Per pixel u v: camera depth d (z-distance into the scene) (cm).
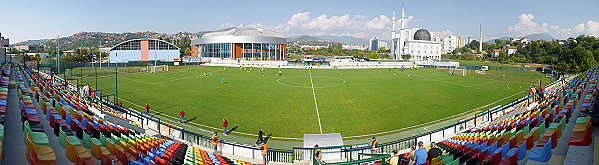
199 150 2070
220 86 5966
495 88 6069
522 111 3084
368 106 4166
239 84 6309
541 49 17625
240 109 3928
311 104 4269
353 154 2130
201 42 15312
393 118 3541
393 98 4778
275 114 3688
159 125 2670
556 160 1073
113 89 5378
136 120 2916
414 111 3891
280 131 3045
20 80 3047
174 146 2002
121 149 1346
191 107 4019
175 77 7581
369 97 4856
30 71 4738
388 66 12219
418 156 1195
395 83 6725
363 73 9369
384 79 7562
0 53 6009
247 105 4169
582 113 1641
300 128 3142
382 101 4522
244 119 3456
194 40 16100
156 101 4384
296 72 9462
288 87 5944
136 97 4669
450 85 6462
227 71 9575
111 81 6562
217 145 2278
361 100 4591
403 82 6925
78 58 12769
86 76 7444
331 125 3253
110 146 1348
